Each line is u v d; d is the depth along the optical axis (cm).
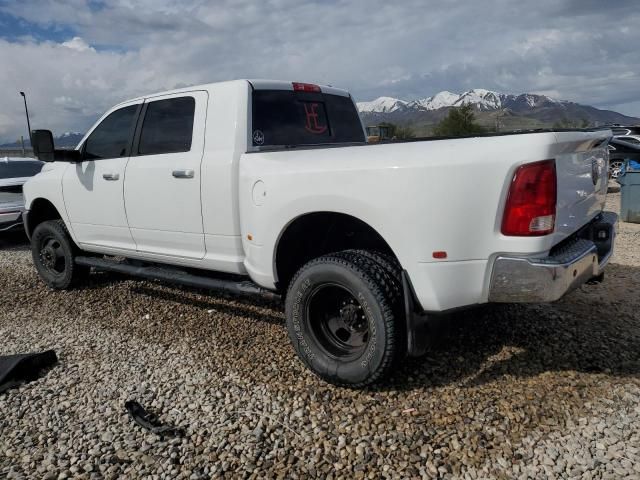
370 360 304
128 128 464
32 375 369
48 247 581
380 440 271
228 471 255
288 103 424
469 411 293
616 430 270
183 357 387
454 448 262
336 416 296
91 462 267
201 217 400
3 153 1966
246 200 363
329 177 312
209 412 308
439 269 282
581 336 389
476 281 279
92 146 500
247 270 377
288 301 337
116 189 464
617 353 359
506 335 392
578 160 302
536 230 263
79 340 432
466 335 393
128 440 284
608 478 236
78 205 514
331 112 468
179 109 421
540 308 448
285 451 268
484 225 271
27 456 275
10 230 893
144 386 344
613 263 606
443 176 274
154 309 500
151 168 428
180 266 454
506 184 264
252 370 359
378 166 292
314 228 362
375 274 301
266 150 385
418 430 278
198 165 393
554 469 243
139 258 475
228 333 429
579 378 325
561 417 284
